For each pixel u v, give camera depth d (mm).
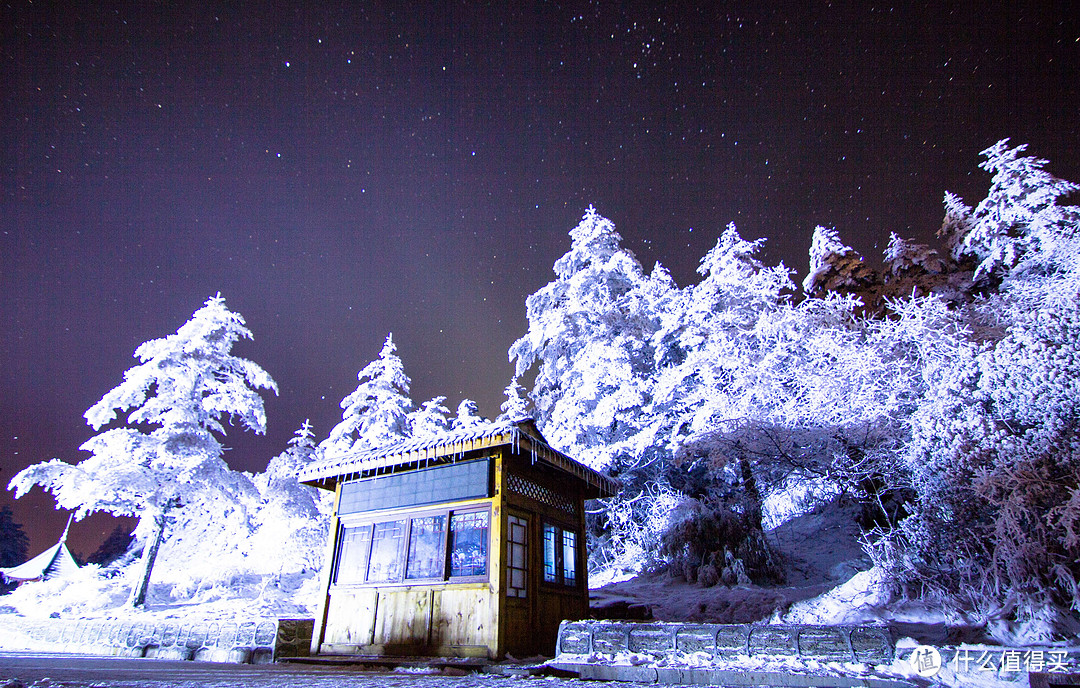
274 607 18578
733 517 16469
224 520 26953
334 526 11305
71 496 20766
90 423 22375
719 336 18359
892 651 6969
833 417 12844
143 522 22109
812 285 22438
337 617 10430
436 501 10102
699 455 17500
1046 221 15516
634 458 20594
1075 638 8188
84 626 14352
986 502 10219
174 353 23719
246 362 25469
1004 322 13039
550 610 10281
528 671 7855
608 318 23812
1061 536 8898
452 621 9211
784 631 7453
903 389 12094
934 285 19531
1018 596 8969
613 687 6910
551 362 24984
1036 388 9938
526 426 10320
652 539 18750
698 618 12688
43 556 36688
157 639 12367
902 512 13625
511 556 9570
